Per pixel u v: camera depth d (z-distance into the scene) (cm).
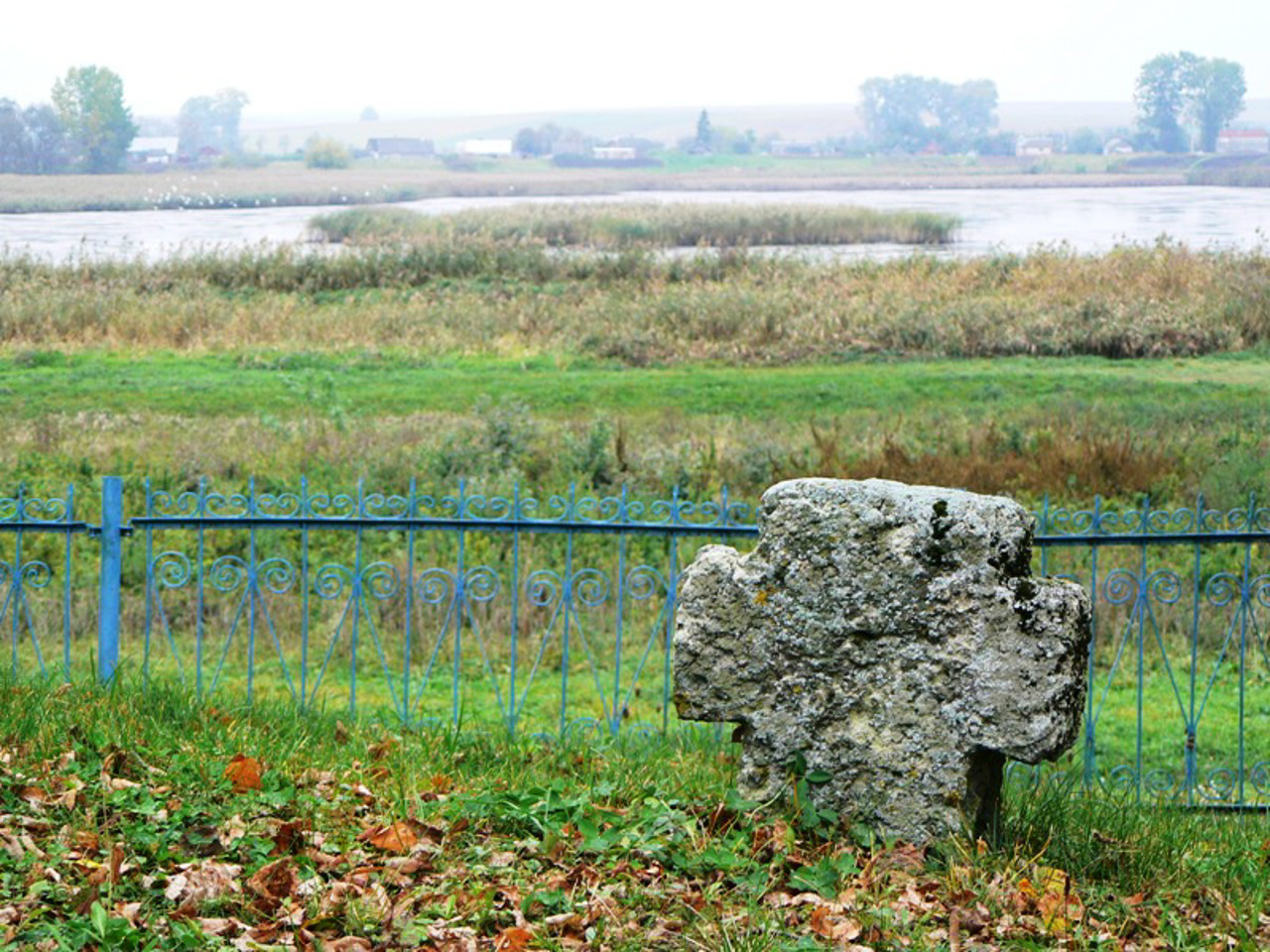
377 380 2292
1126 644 1103
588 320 2786
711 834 537
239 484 1435
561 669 1051
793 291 2983
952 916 464
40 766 558
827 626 545
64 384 2186
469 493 1380
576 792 583
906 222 5784
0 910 436
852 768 542
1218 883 538
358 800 569
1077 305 2744
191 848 501
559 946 444
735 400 2117
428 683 1010
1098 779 726
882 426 1805
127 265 3516
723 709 557
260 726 678
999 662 531
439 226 5616
